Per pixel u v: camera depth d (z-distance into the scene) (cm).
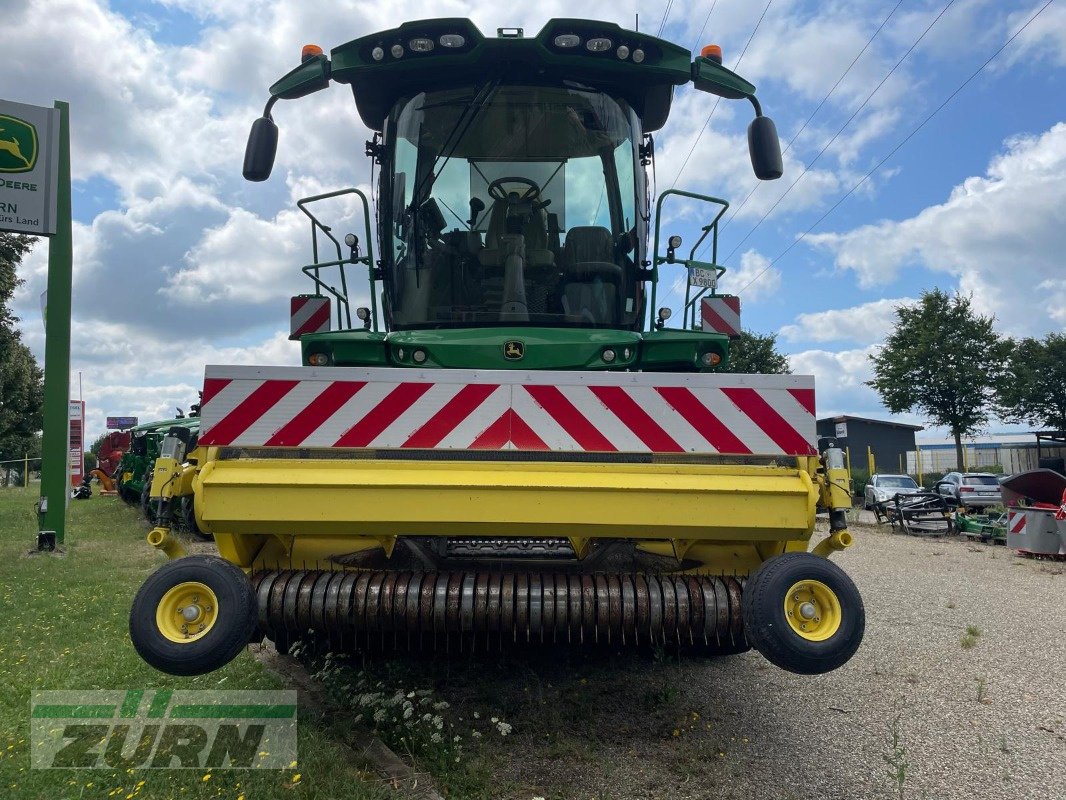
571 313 445
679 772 351
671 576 350
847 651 295
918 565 1141
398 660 441
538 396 327
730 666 512
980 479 2325
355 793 304
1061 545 1223
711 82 441
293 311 451
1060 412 3444
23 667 466
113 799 302
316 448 323
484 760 348
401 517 304
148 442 1583
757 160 444
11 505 1980
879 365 3344
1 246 1716
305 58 441
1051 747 396
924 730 417
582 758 359
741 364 3072
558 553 371
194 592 305
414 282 448
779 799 329
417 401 326
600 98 455
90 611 628
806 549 349
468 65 440
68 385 1059
